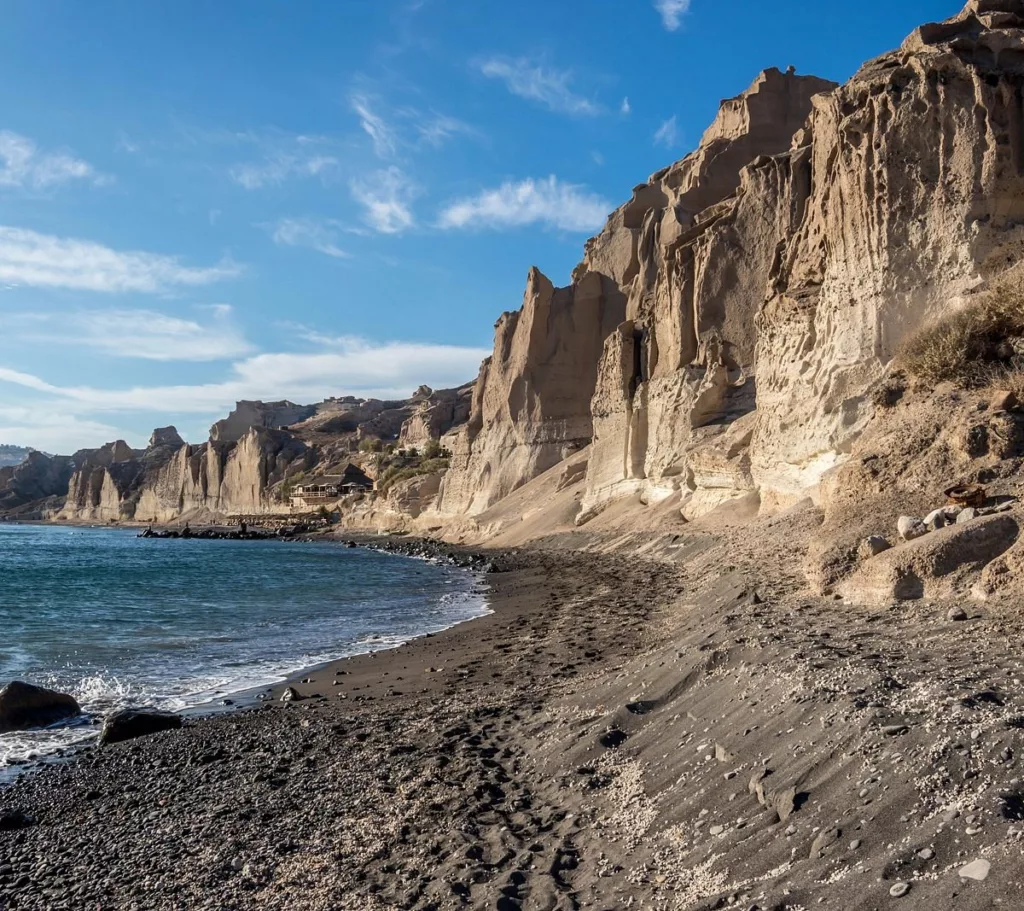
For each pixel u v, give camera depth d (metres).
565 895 5.10
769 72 63.00
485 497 74.94
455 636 18.77
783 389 28.11
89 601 30.17
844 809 4.72
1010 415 11.58
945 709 5.21
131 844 7.34
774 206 44.50
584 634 16.50
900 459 12.34
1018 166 21.58
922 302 22.62
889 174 23.12
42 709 12.41
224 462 167.00
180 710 12.71
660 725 7.53
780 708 6.34
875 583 9.71
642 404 50.34
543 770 7.64
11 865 7.12
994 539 9.11
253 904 5.80
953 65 22.20
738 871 4.69
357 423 181.12
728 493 35.22
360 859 6.32
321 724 10.92
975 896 3.62
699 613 15.19
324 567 50.34
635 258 73.44
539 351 75.19
